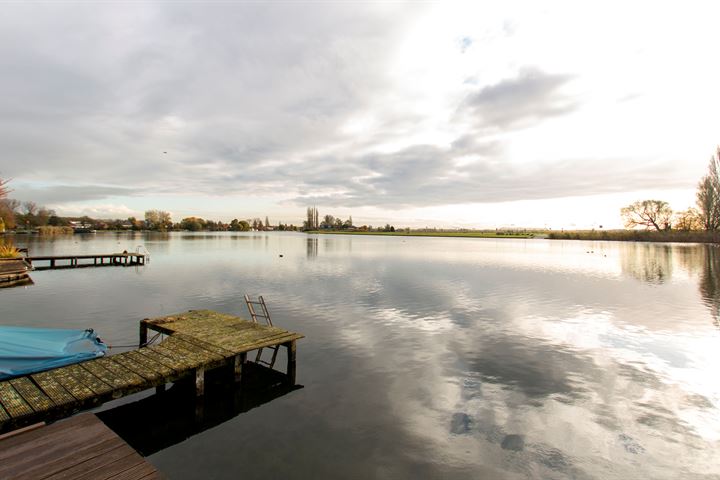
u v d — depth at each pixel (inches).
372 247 3127.5
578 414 335.6
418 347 521.3
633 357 483.2
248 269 1446.9
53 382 318.7
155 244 3127.5
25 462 194.2
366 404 354.6
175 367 349.1
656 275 1339.8
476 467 259.9
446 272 1395.2
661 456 275.6
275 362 468.8
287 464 263.3
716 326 638.5
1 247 1425.9
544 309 770.8
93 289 986.1
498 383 401.7
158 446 289.9
